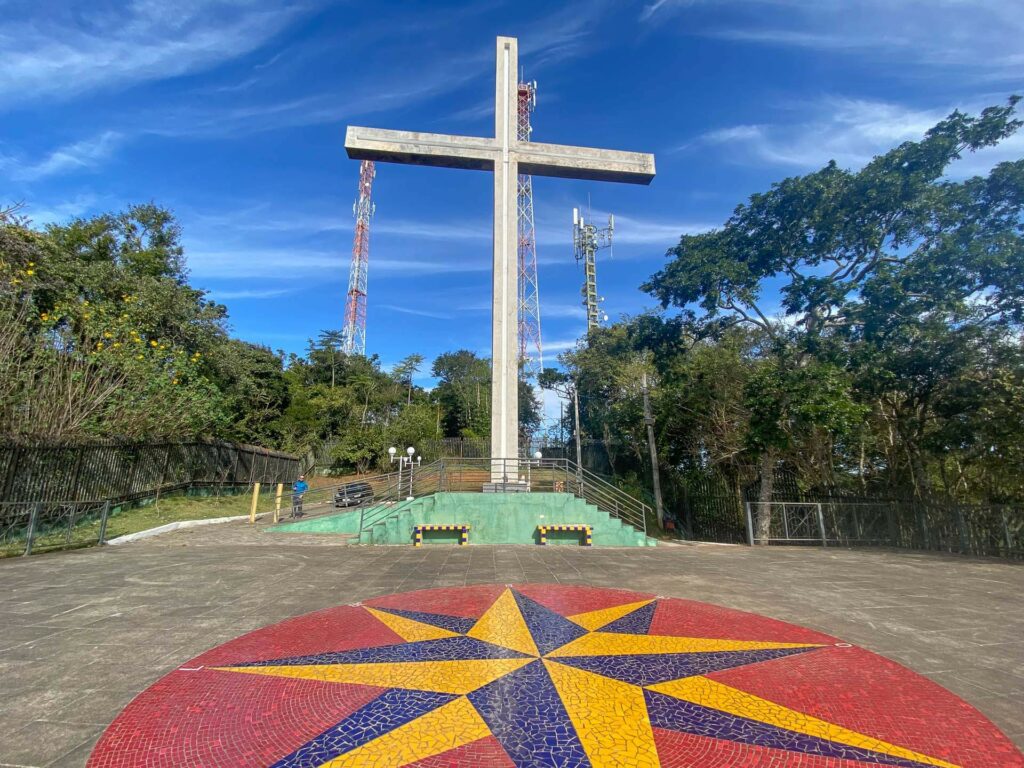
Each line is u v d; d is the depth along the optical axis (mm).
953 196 12945
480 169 16188
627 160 16203
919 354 13938
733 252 16031
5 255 12906
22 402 11352
